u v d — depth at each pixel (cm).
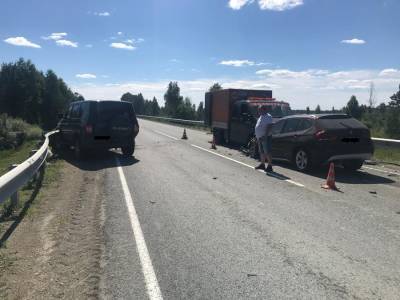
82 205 870
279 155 1449
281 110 1906
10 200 829
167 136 2948
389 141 1659
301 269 536
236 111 2077
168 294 469
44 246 623
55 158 1630
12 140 3050
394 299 455
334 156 1256
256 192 1002
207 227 715
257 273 523
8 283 499
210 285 491
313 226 722
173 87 9544
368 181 1173
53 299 460
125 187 1057
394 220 762
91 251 601
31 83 7094
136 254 589
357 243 636
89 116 1576
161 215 791
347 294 466
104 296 466
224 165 1452
